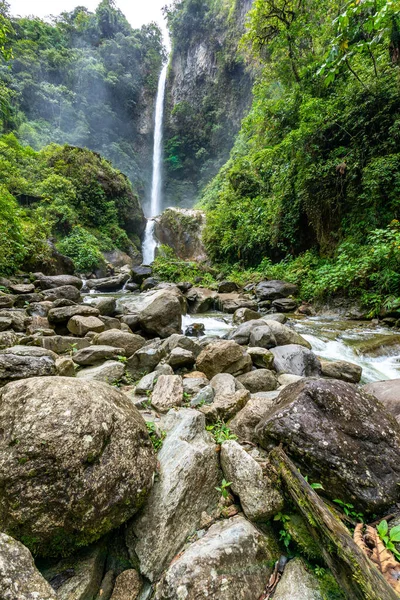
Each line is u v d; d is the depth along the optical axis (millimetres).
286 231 10727
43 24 30547
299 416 1753
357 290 7152
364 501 1505
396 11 4863
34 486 1221
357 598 1084
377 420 1774
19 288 8133
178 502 1492
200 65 32938
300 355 3969
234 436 2199
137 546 1394
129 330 5375
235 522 1501
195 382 3139
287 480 1579
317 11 10898
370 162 7227
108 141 32406
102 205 18453
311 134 8711
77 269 13867
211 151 32500
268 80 14180
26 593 977
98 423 1413
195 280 12719
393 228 6629
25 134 21484
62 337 4160
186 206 33625
